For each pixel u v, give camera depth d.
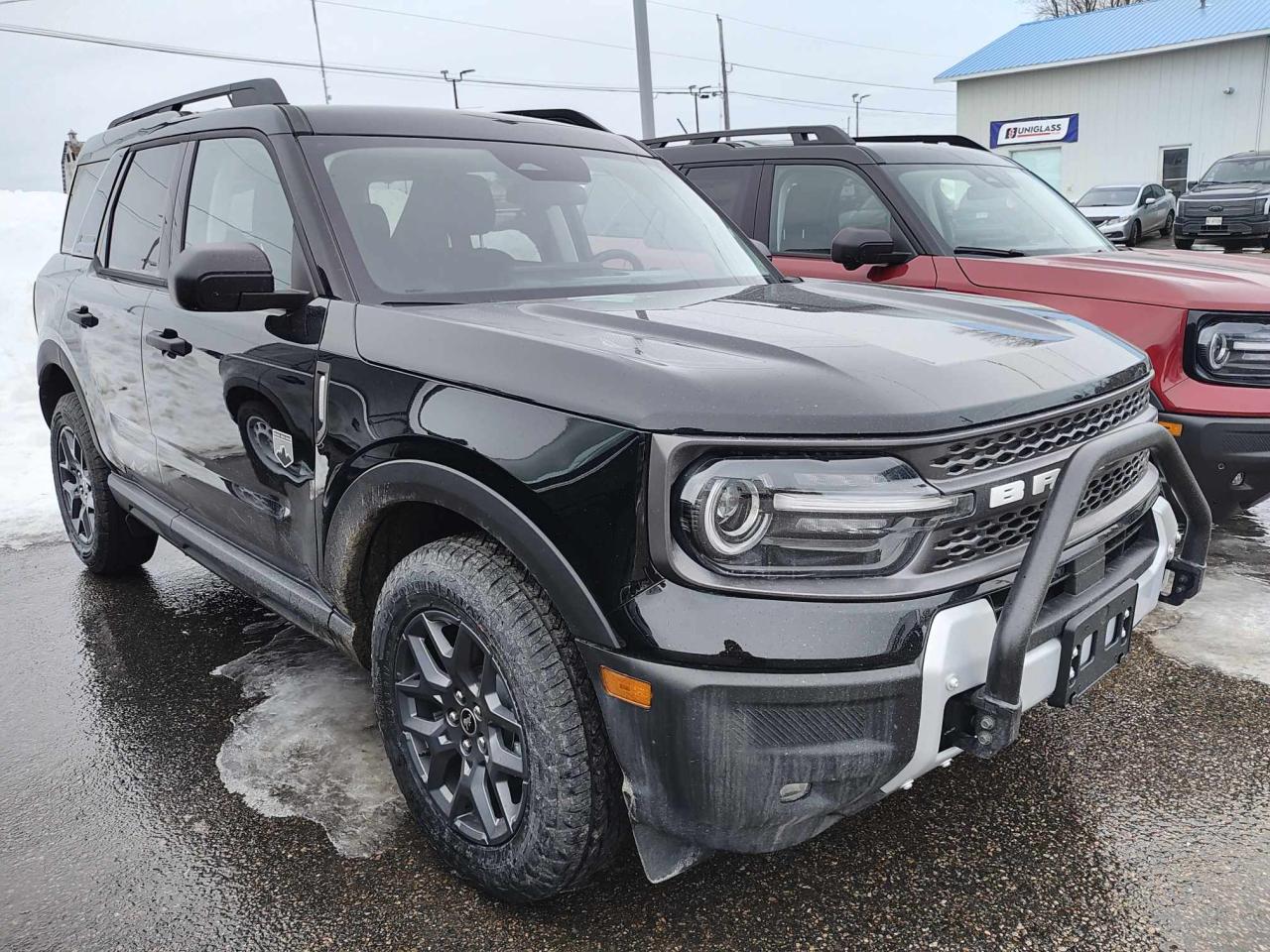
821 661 1.78
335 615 2.62
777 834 1.91
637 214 3.25
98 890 2.33
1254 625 3.64
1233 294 3.77
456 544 2.18
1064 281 4.23
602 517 1.85
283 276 2.70
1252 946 2.07
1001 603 2.00
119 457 3.81
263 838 2.52
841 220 5.11
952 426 1.88
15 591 4.37
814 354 2.02
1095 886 2.27
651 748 1.85
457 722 2.25
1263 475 3.75
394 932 2.17
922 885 2.29
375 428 2.28
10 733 3.08
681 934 2.14
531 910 2.23
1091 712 3.07
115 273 3.74
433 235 2.74
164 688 3.37
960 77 29.36
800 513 1.80
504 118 3.36
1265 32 23.98
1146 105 26.50
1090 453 2.04
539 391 1.99
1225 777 2.70
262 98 3.16
